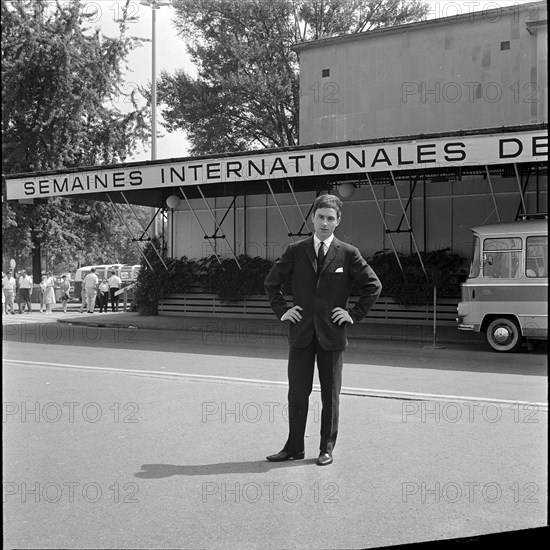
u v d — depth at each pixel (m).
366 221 19.95
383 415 7.43
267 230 21.64
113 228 28.14
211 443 6.23
